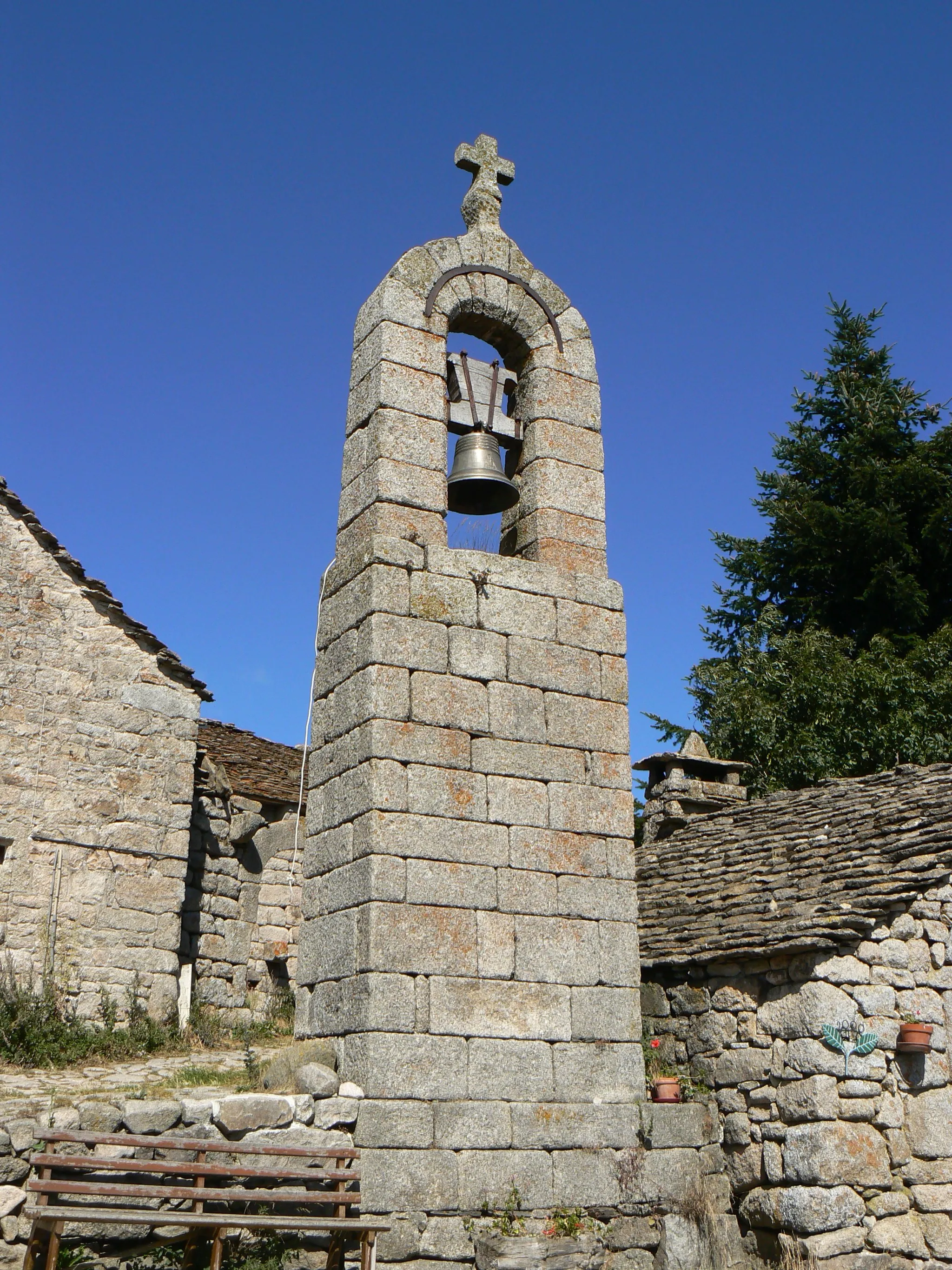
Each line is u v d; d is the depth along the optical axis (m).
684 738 25.28
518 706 8.80
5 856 12.09
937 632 23.70
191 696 13.84
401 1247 7.20
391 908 7.84
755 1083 9.30
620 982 8.63
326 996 8.10
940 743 19.84
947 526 25.50
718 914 10.85
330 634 9.04
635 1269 7.99
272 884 15.30
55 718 12.72
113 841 12.79
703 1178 8.76
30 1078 9.73
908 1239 8.65
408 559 8.66
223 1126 7.11
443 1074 7.70
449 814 8.25
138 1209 6.59
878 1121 8.94
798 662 23.36
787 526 26.91
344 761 8.45
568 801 8.80
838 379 28.69
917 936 9.58
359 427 9.24
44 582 13.02
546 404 9.74
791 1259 8.46
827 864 10.69
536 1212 7.75
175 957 12.95
